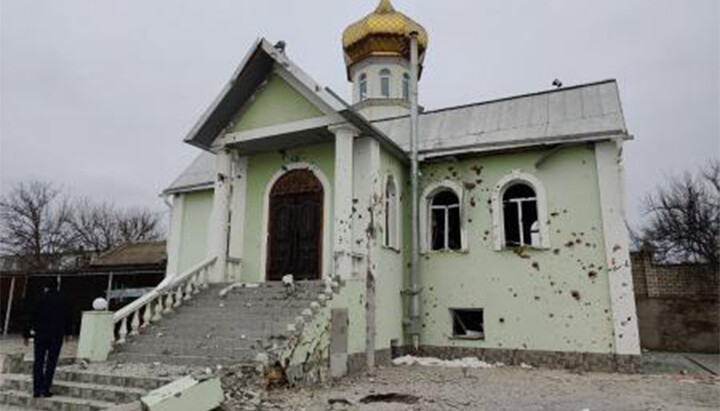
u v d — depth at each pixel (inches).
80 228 1948.8
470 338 557.3
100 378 354.0
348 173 501.4
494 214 574.2
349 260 479.5
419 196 613.9
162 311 480.1
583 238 529.3
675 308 772.0
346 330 450.6
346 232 485.1
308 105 537.0
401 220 601.3
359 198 521.3
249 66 549.3
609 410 307.3
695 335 753.6
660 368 529.7
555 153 559.8
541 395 353.4
